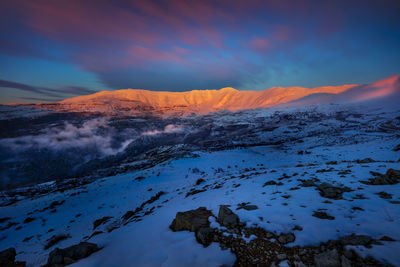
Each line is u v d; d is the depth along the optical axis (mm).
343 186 8000
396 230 3830
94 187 32469
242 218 5953
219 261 4070
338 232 4207
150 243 5605
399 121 111625
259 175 15258
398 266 2900
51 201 27344
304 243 4078
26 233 16391
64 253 5617
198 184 21719
